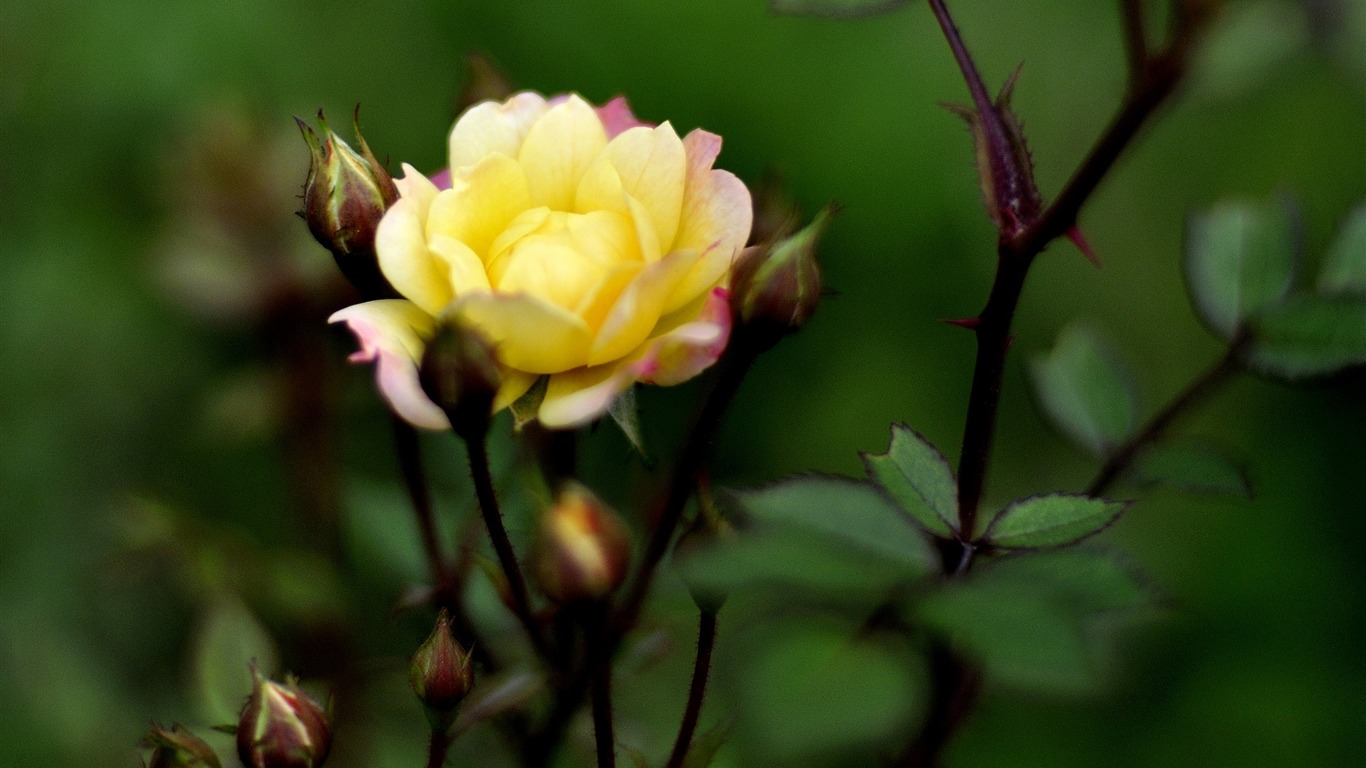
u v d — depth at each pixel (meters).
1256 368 0.52
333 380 0.64
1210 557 0.84
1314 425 0.86
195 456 0.80
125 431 0.80
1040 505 0.47
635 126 0.52
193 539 0.60
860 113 0.83
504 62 0.85
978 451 0.49
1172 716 0.80
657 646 0.53
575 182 0.50
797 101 0.84
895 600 0.44
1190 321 0.85
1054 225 0.48
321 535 0.63
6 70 0.79
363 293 0.50
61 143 0.80
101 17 0.79
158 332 0.80
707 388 0.51
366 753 0.59
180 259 0.64
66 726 0.72
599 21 0.84
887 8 0.48
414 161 0.84
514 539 0.55
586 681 0.52
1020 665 0.43
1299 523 0.83
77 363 0.79
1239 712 0.80
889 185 0.83
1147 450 0.53
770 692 0.44
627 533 0.49
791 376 0.83
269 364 0.65
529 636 0.51
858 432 0.81
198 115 0.66
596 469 0.68
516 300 0.48
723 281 0.49
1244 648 0.82
